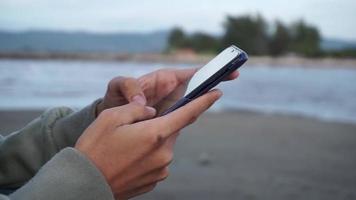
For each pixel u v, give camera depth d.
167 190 4.75
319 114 14.08
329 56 65.44
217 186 5.02
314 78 37.56
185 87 1.11
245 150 7.40
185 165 6.06
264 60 63.91
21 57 61.03
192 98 0.95
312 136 9.27
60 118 1.18
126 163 0.74
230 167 6.04
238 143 8.05
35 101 15.61
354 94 21.38
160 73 1.16
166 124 0.76
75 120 1.12
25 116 11.19
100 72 37.09
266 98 19.22
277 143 8.26
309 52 65.38
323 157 7.04
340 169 6.22
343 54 66.12
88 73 35.44
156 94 1.15
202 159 6.42
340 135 9.52
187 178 5.33
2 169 1.13
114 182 0.75
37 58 62.28
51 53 63.78
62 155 0.73
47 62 62.81
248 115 13.09
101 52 68.88
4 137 1.22
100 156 0.74
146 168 0.76
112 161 0.74
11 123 10.04
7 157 1.13
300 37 65.44
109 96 1.10
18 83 22.88
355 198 4.82
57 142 1.12
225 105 16.33
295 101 18.25
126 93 1.07
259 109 15.20
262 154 7.09
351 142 8.66
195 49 70.19
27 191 0.71
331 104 17.25
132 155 0.74
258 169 6.00
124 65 58.31
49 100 15.96
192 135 8.76
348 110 15.39
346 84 28.94
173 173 5.55
